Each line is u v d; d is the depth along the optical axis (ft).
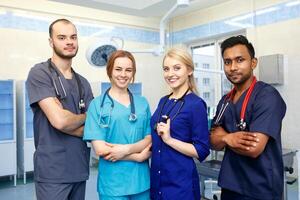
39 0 15.53
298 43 13.38
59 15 16.24
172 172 4.79
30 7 15.29
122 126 5.08
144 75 19.51
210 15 17.44
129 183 5.01
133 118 5.11
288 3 13.70
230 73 4.58
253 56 4.59
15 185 13.33
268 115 4.21
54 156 5.35
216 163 9.11
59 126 5.06
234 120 4.64
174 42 19.92
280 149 4.29
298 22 13.34
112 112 5.05
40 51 15.64
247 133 4.17
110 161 4.99
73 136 5.51
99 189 5.14
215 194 10.48
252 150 4.05
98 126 4.99
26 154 13.70
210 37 17.75
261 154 4.26
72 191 5.70
